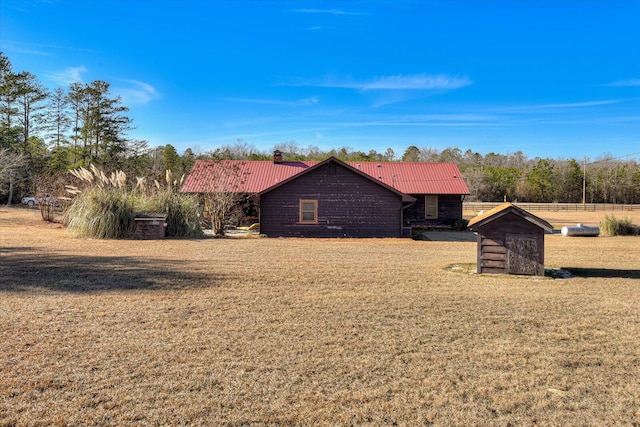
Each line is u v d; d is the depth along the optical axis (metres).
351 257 13.17
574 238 21.16
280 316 6.47
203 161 29.02
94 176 19.70
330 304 7.24
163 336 5.48
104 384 4.15
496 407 3.89
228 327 5.90
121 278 8.97
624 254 14.93
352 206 21.59
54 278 8.80
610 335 5.87
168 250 13.77
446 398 4.03
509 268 10.60
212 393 4.03
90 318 6.16
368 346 5.30
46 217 24.12
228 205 20.33
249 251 14.02
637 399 4.08
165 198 18.77
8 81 40.00
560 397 4.10
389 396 4.05
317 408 3.80
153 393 4.00
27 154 39.53
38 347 5.02
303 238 20.45
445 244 18.25
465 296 8.05
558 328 6.16
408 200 21.64
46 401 3.81
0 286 7.99
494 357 5.03
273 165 29.70
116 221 17.05
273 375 4.43
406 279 9.64
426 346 5.34
